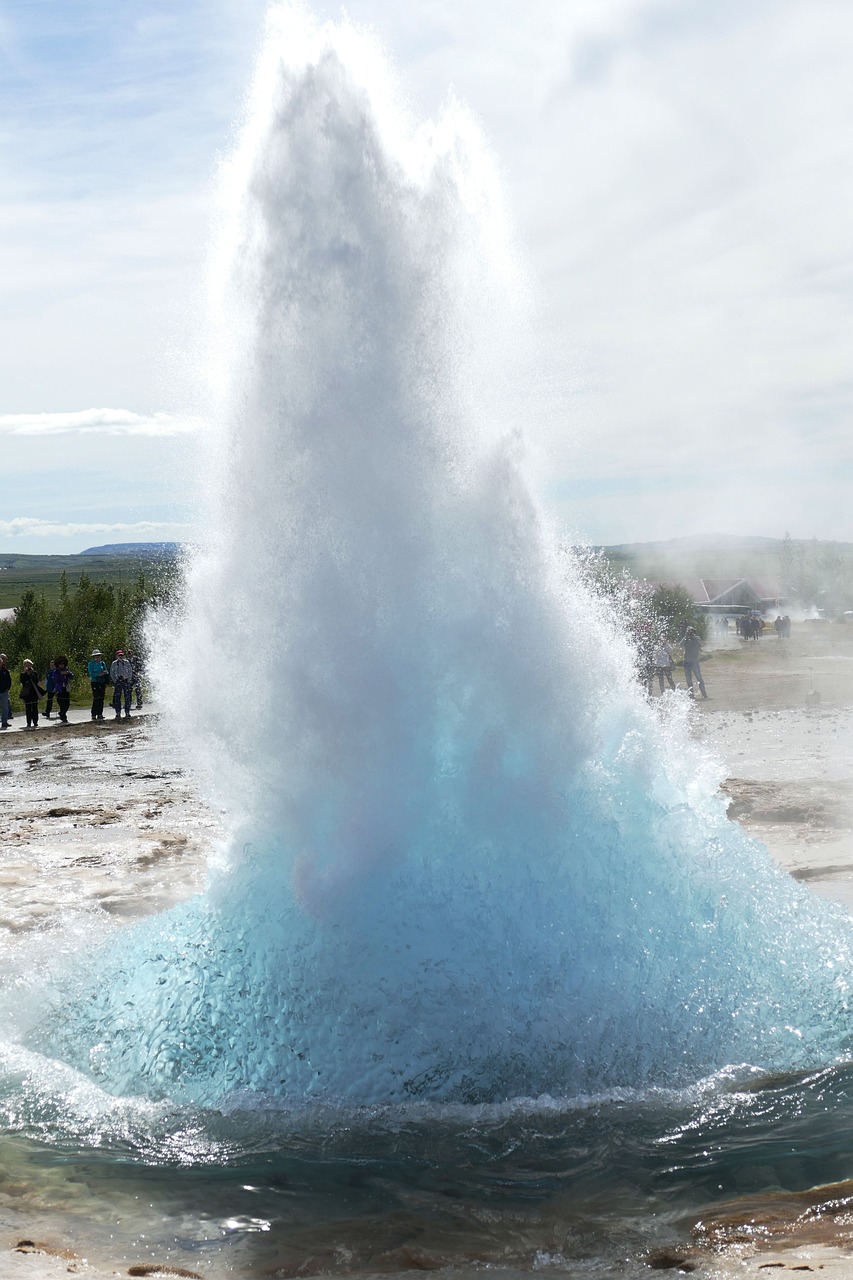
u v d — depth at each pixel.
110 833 11.62
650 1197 4.08
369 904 5.46
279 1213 4.04
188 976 5.62
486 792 5.63
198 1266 3.65
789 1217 3.84
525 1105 4.88
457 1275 3.54
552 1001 5.24
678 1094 4.95
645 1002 5.30
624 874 5.70
